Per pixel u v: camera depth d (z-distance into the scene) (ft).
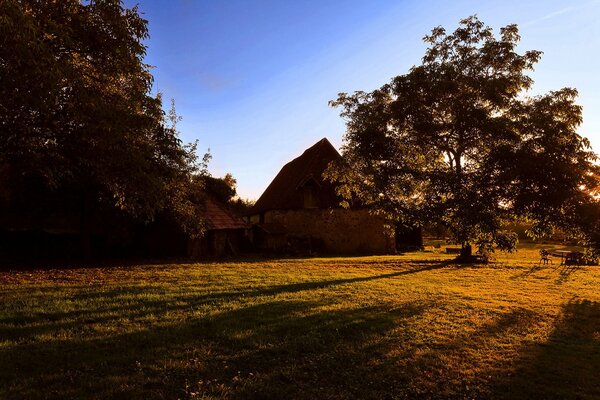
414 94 64.75
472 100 62.13
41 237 81.05
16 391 17.70
